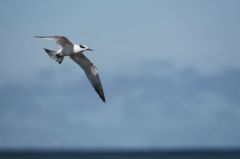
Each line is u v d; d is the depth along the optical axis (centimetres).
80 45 2294
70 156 19575
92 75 2438
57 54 2272
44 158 17125
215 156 16012
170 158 15888
